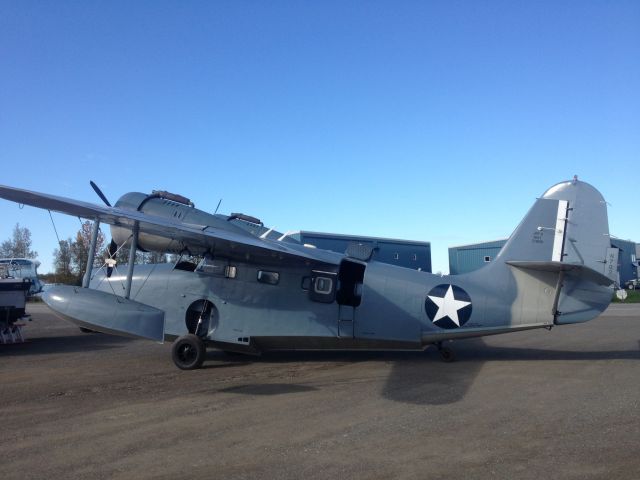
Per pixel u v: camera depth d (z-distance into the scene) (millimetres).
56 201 7867
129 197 10258
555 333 15062
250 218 10906
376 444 4926
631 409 6133
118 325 7887
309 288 9688
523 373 8594
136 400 6820
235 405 6508
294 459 4535
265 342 9781
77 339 14367
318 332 9562
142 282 10172
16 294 13750
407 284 9812
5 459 4570
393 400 6730
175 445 4930
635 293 39000
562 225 9844
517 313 9609
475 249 37344
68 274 28578
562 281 9461
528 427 5438
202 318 9828
